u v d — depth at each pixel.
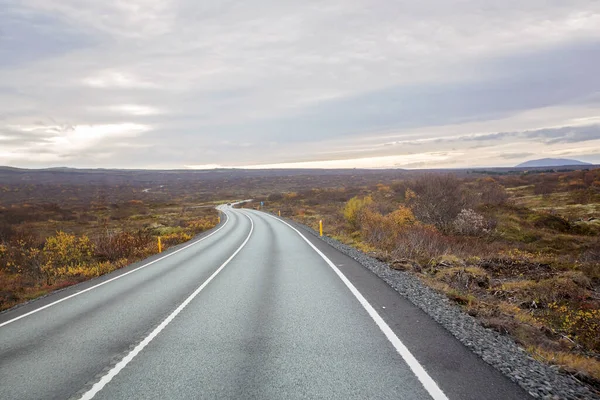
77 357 4.96
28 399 3.85
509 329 6.01
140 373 4.31
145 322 6.45
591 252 16.36
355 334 5.32
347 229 24.45
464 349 4.71
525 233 23.44
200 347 5.08
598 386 4.14
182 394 3.76
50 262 15.31
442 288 8.59
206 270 11.74
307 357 4.57
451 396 3.53
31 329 6.46
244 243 19.06
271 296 7.81
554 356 5.02
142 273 12.07
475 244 18.20
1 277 13.41
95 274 12.96
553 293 10.17
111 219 47.91
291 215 43.62
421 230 17.72
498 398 3.49
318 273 10.15
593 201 36.72
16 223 40.25
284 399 3.58
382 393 3.62
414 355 4.52
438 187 25.88
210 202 91.88
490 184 37.69
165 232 30.69
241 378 4.07
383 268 10.79
